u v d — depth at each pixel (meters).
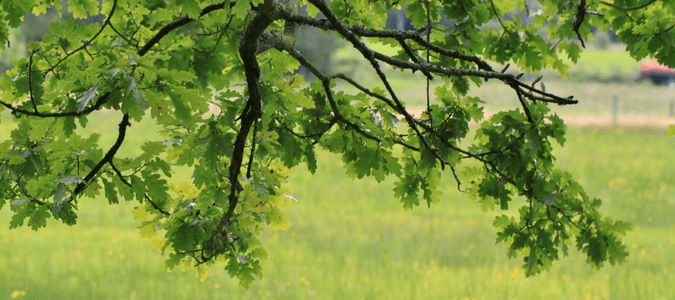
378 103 6.57
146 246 24.75
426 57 6.95
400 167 6.13
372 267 22.34
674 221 30.78
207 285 19.62
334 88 6.12
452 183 40.22
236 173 5.09
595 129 62.97
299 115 5.84
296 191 38.53
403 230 29.16
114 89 3.75
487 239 27.25
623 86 118.81
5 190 5.57
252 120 5.00
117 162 5.22
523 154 6.58
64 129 4.75
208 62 5.28
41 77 5.62
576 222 7.07
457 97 6.90
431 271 21.70
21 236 25.88
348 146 6.18
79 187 5.25
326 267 22.22
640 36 6.89
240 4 3.95
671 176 42.00
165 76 3.77
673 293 18.77
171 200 5.98
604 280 20.53
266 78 5.08
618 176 42.31
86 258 22.66
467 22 6.80
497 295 18.91
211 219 5.84
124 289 19.02
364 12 7.02
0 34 5.41
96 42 5.55
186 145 5.27
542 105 6.46
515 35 6.94
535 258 6.94
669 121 70.50
